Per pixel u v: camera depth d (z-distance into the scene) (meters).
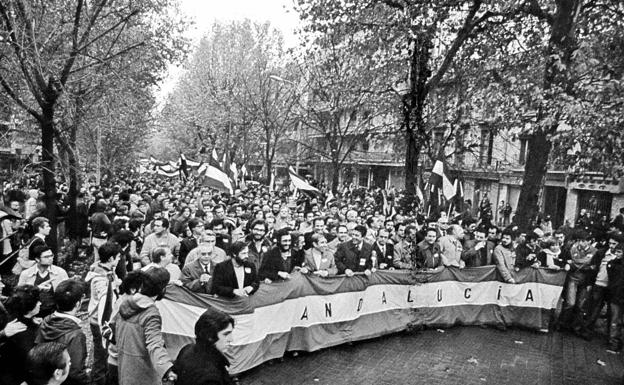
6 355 4.19
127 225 9.53
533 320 9.90
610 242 9.59
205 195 16.77
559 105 10.99
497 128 15.15
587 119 10.13
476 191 31.95
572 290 9.83
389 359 7.79
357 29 14.76
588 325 9.57
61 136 12.97
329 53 22.34
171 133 41.97
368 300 8.69
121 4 12.18
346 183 34.50
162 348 4.16
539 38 15.01
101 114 15.12
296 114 29.48
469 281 9.81
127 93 14.45
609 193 22.30
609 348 9.02
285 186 34.41
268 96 30.33
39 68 9.20
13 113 12.03
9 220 9.31
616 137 10.24
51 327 4.26
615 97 10.47
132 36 13.15
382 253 9.80
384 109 19.45
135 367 4.22
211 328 3.64
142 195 17.16
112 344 4.86
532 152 13.51
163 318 6.11
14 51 9.44
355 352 8.04
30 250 7.09
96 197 14.44
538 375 7.52
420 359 7.87
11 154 15.73
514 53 16.20
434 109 18.62
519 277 9.98
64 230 13.59
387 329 8.91
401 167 39.47
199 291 7.04
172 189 23.73
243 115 32.94
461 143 20.56
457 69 16.89
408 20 13.04
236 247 6.68
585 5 13.94
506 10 14.03
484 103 14.88
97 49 12.52
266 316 7.15
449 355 8.12
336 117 23.41
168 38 13.52
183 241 8.93
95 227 9.38
